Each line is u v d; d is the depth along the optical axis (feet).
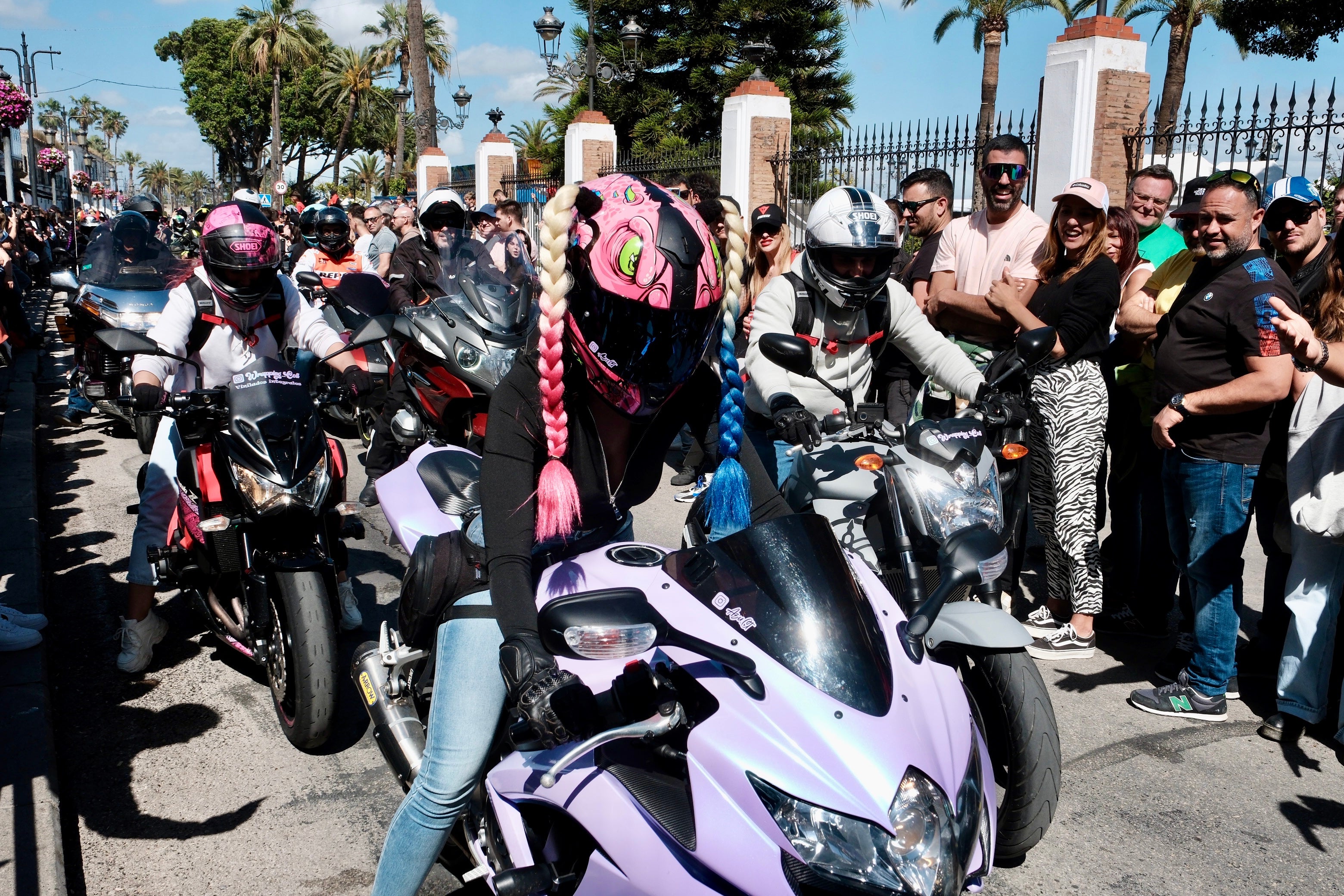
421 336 17.65
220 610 12.97
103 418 30.37
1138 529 15.99
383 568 17.99
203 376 13.00
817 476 10.96
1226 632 12.76
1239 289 12.21
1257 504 14.55
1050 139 31.01
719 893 6.19
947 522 9.77
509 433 6.83
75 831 10.27
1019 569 15.02
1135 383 15.60
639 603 5.89
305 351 14.88
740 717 6.39
